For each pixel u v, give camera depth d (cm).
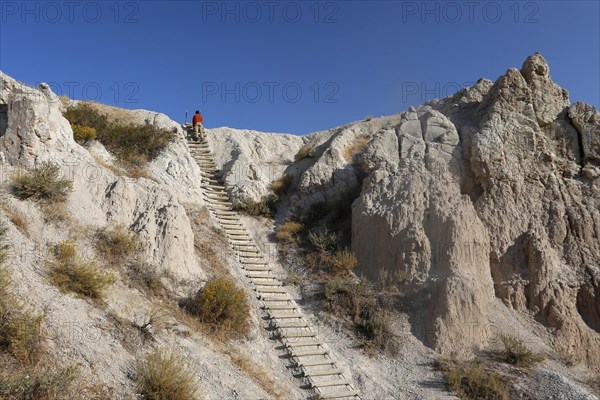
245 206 1806
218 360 979
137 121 2030
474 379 1101
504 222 1514
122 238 1159
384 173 1689
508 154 1620
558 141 1688
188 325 1056
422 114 1966
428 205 1522
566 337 1312
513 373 1147
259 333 1189
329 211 1802
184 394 781
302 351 1162
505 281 1427
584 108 1703
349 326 1314
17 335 708
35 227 1057
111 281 1002
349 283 1427
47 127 1291
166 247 1223
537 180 1598
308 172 1880
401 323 1316
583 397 1030
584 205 1555
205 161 2038
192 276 1246
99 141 1702
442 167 1647
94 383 727
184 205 1644
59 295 887
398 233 1482
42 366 707
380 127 2155
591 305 1395
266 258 1592
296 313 1314
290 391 1017
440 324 1255
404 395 1097
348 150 2031
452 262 1378
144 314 997
